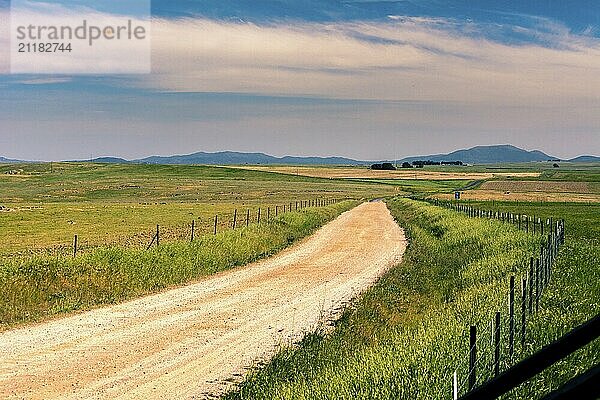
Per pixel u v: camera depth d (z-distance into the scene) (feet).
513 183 622.13
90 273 72.69
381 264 102.83
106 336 55.42
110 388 41.60
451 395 28.76
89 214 250.98
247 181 645.10
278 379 40.19
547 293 55.16
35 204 343.26
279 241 129.29
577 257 82.17
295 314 64.18
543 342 39.45
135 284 76.07
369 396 30.40
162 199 416.26
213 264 93.45
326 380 33.96
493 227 113.19
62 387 41.81
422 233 144.66
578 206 308.60
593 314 44.39
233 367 45.98
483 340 36.68
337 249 125.39
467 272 74.13
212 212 265.34
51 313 63.16
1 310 60.95
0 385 42.11
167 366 46.52
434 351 35.65
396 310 62.39
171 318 62.54
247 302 70.79
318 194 485.56
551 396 6.53
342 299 72.13
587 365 33.27
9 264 68.39
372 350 39.91
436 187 620.49
